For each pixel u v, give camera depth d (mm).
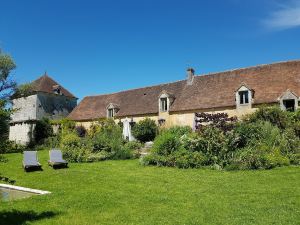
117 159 22766
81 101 49312
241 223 8430
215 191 11891
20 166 20531
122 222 8836
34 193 12984
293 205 9719
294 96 27797
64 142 24797
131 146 25328
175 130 25453
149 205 10375
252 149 17438
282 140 17984
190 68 37812
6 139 9562
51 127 44969
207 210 9602
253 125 19422
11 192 13453
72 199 11344
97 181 14648
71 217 9359
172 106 36281
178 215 9258
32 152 19703
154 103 38875
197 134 19250
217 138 17969
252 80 32438
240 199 10672
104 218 9195
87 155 22203
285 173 14344
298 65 30906
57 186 13977
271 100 29156
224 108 31906
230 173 15320
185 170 16781
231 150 17609
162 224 8586
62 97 52594
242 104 30750
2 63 37719
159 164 18594
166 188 12695
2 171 18891
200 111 33562
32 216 9539
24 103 50000
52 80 53031
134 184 13664
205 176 14859
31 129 47562
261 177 13875
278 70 31703
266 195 10961
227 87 33625
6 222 9023
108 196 11641
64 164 19625
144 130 31719
